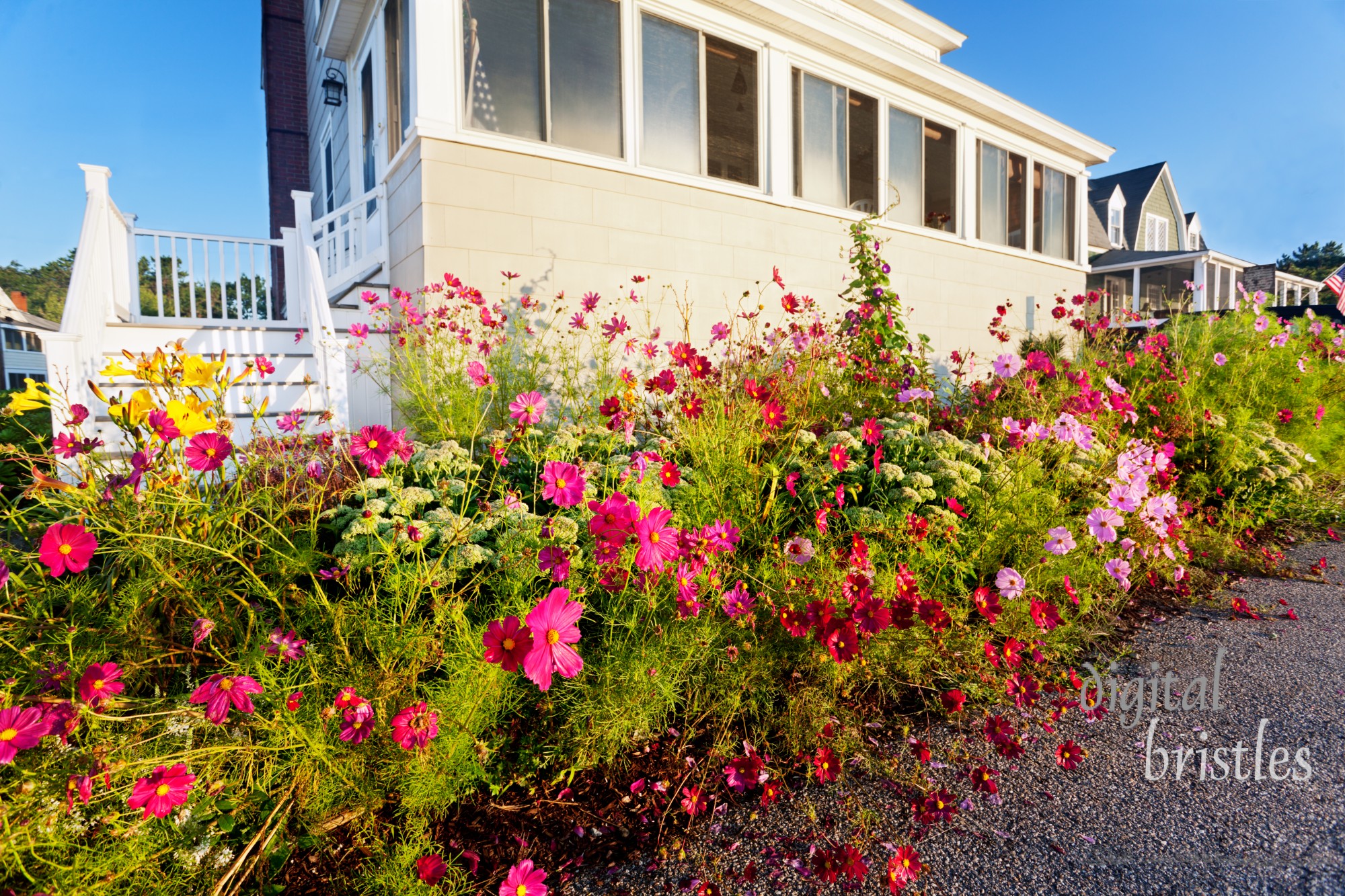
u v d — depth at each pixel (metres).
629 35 5.33
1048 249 9.41
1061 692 2.04
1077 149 9.29
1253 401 4.64
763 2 5.77
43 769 1.15
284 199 11.14
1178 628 2.54
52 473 1.59
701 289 5.78
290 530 1.89
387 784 1.45
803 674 1.88
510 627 1.26
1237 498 3.67
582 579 1.83
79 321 3.61
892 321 5.32
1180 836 1.45
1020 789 1.62
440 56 4.51
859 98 6.99
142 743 1.21
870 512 2.39
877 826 1.50
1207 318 5.75
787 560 2.02
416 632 1.52
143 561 1.53
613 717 1.59
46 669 1.28
